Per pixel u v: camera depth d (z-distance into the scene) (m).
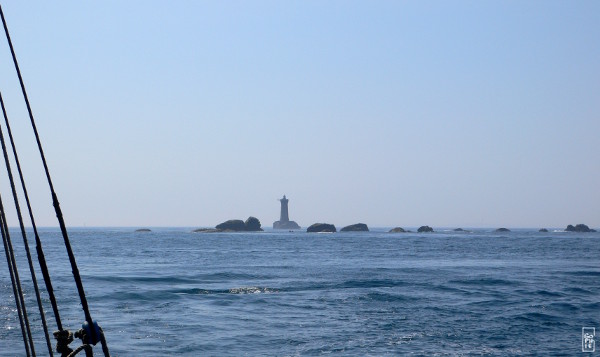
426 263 63.00
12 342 20.52
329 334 22.16
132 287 37.44
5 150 5.00
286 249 98.81
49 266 57.12
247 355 19.03
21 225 5.12
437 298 31.97
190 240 150.50
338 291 35.06
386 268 54.62
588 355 19.02
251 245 117.31
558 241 149.12
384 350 19.66
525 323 24.41
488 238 175.75
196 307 28.70
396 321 24.84
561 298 32.03
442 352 19.42
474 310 27.72
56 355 18.31
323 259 70.50
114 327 23.25
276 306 29.08
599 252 91.31
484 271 51.31
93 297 31.88
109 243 129.25
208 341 20.84
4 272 48.84
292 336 21.75
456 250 96.31
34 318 25.00
